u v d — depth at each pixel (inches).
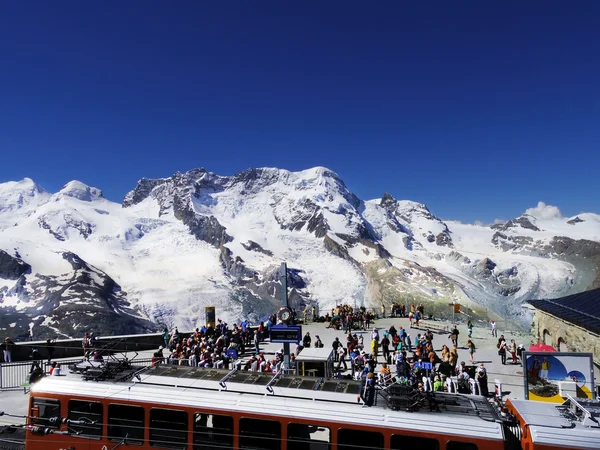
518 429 514.6
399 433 501.4
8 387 1068.5
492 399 957.8
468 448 486.6
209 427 550.3
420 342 1293.1
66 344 1369.3
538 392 823.7
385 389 566.6
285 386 574.6
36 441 601.3
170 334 1536.7
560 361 819.4
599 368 1093.1
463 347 1609.3
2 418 861.8
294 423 528.1
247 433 539.2
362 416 516.4
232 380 600.7
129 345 1494.8
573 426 480.7
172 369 651.5
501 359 1403.8
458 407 534.9
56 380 615.8
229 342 1430.9
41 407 606.2
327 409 527.2
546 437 469.1
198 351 1116.5
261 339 1663.4
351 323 2030.0
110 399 582.2
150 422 567.5
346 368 1268.5
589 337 1168.8
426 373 1022.4
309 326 2140.7
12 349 1295.5
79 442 584.1
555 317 1475.1
